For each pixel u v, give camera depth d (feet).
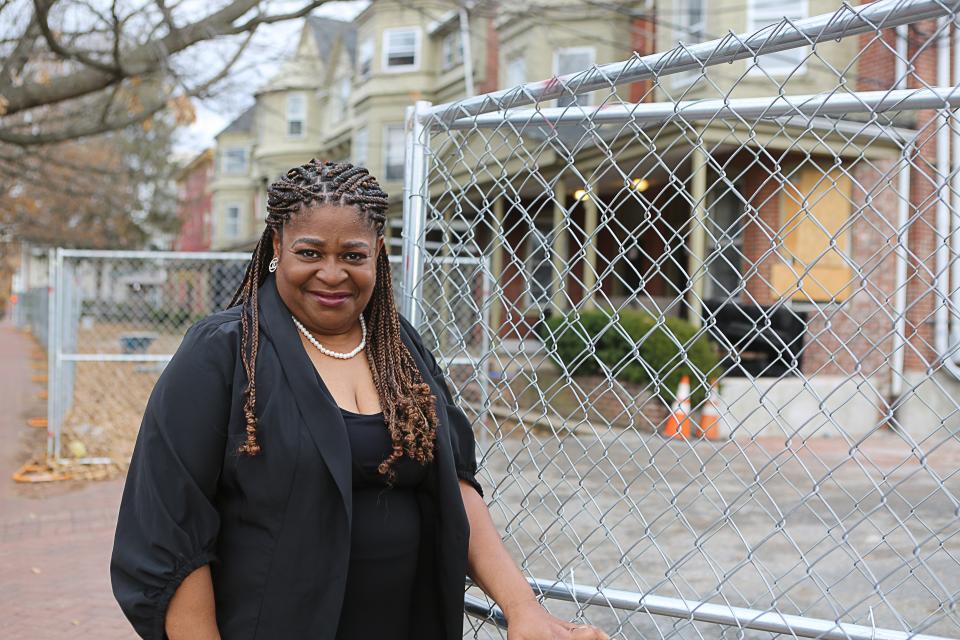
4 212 67.51
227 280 39.40
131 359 26.58
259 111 100.07
